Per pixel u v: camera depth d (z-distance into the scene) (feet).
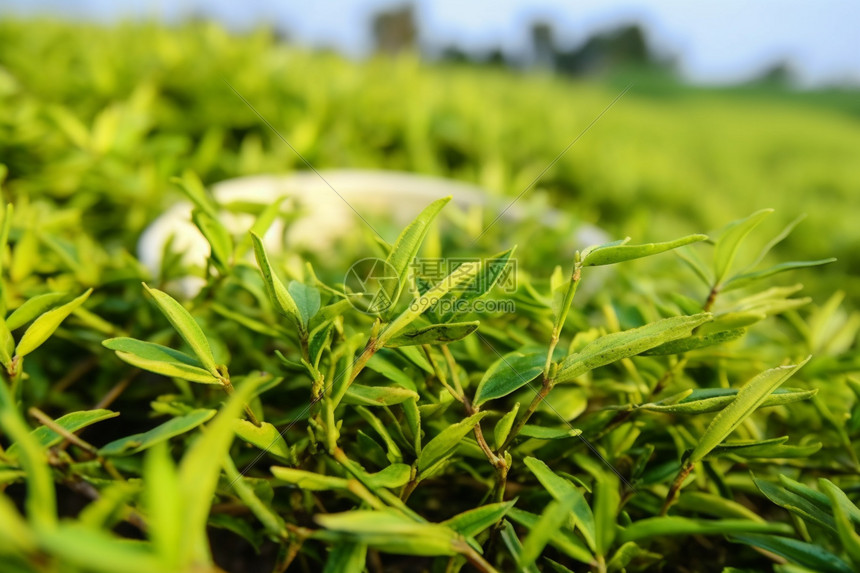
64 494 0.97
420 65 4.64
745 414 0.70
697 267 0.99
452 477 0.88
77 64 2.91
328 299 0.85
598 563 0.64
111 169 1.78
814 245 2.47
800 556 0.68
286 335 0.94
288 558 0.68
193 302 1.04
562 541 0.66
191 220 0.93
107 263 1.25
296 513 0.82
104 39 3.26
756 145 4.74
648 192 2.78
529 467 0.72
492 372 0.81
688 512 0.85
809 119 6.88
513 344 1.00
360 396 0.74
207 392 0.97
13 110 2.00
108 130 1.87
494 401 1.00
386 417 0.87
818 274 2.39
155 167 1.91
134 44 3.14
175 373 0.70
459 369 0.91
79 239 1.32
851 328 1.21
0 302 0.84
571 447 0.85
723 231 0.93
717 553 0.90
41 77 2.51
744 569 0.80
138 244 1.59
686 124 4.92
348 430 0.89
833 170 3.98
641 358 1.00
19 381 0.77
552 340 0.73
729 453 0.79
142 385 1.09
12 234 1.11
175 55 2.72
